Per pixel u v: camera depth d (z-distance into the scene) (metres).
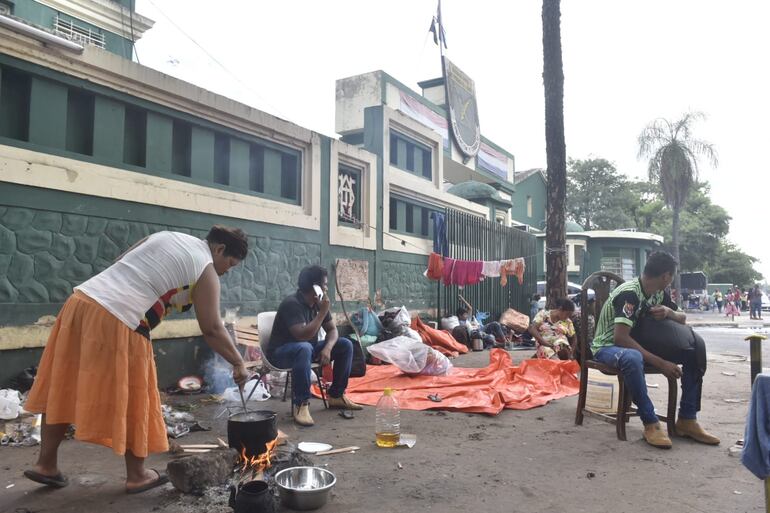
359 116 17.08
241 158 7.08
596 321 4.68
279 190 7.72
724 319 25.22
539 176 34.03
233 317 6.60
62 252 4.91
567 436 4.17
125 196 5.40
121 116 5.61
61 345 2.70
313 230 8.05
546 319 7.84
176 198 5.90
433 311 11.82
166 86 5.88
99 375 2.63
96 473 3.11
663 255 3.96
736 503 2.82
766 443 2.38
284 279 7.45
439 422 4.63
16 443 3.66
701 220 41.41
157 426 2.82
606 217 41.34
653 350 4.06
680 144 25.20
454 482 3.11
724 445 3.92
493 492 2.96
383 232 10.05
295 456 3.29
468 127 20.44
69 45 4.96
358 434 4.16
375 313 9.19
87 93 5.30
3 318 4.48
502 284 11.85
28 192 4.66
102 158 5.39
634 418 4.79
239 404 5.19
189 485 2.77
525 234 16.20
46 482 2.82
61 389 2.70
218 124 6.66
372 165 9.71
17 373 4.58
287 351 4.53
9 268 4.54
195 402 5.26
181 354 5.91
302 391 4.43
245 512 2.46
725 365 8.50
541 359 6.72
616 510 2.73
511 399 5.32
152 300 2.76
